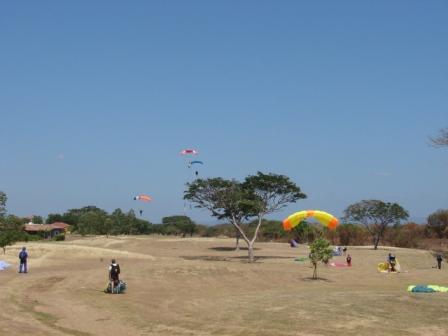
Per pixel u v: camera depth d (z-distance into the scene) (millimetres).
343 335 18406
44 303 27047
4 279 36844
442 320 20875
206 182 63094
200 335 19344
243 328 20156
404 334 18469
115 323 22078
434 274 48156
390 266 50969
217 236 132125
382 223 91812
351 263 59938
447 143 45156
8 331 19625
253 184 63594
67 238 108438
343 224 104188
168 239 105812
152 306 26625
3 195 59594
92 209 168500
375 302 25344
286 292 32125
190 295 31344
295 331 19266
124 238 108875
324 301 25859
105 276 38875
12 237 58031
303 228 97875
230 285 37281
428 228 105938
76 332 20203
